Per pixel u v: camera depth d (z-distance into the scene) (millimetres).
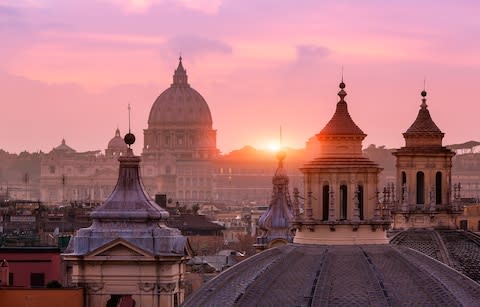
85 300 146750
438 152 135875
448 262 124938
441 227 133625
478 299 99375
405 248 104875
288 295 98500
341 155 107062
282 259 102625
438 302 97750
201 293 102312
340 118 108438
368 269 100125
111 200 148125
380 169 106438
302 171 106938
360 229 105188
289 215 155250
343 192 106062
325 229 105312
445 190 136125
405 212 133875
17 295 147000
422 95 140375
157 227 147500
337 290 98062
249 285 100500
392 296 97688
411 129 137375
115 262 146375
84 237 147000
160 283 146250
